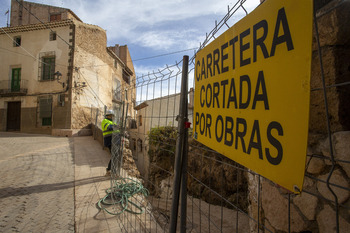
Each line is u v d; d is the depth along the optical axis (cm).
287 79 71
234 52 107
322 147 116
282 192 141
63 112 1435
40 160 684
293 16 69
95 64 1648
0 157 704
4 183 469
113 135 495
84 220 311
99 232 279
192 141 759
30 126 1491
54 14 2109
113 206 357
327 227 110
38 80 1512
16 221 309
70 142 1074
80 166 625
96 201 379
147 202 365
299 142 64
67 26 1516
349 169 99
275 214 148
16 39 1600
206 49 141
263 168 82
